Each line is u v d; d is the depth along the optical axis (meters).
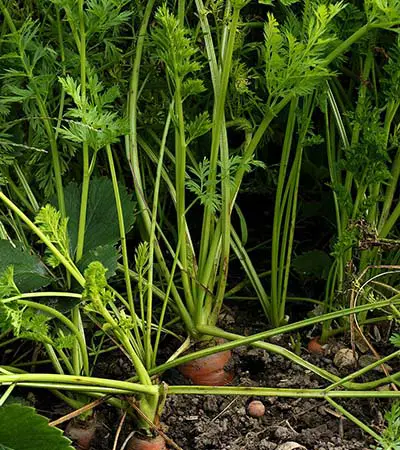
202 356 0.75
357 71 0.88
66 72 0.77
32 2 0.83
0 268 0.73
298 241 0.97
